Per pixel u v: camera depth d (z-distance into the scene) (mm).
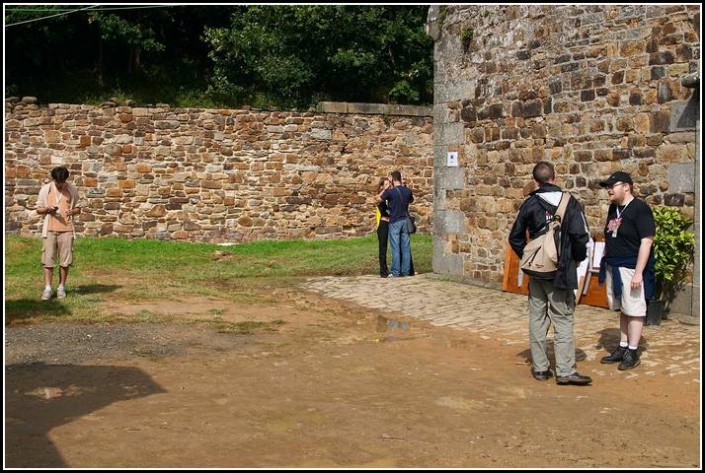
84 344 7559
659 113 8922
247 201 17781
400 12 21938
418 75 21891
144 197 17281
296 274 13797
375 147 18453
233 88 20953
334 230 18266
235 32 20844
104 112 17047
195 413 5383
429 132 18750
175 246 16625
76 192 10211
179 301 10352
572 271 6309
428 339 8219
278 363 6996
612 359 6961
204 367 6801
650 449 4730
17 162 16688
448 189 12656
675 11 8734
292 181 17984
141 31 21000
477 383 6391
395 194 13125
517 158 11180
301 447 4699
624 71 9391
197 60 22688
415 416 5375
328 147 18156
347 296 11250
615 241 6832
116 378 6383
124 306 9727
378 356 7359
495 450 4699
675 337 7758
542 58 10672
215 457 4496
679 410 5570
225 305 10195
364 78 21875
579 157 10078
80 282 11906
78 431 4953
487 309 9914
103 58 21797
